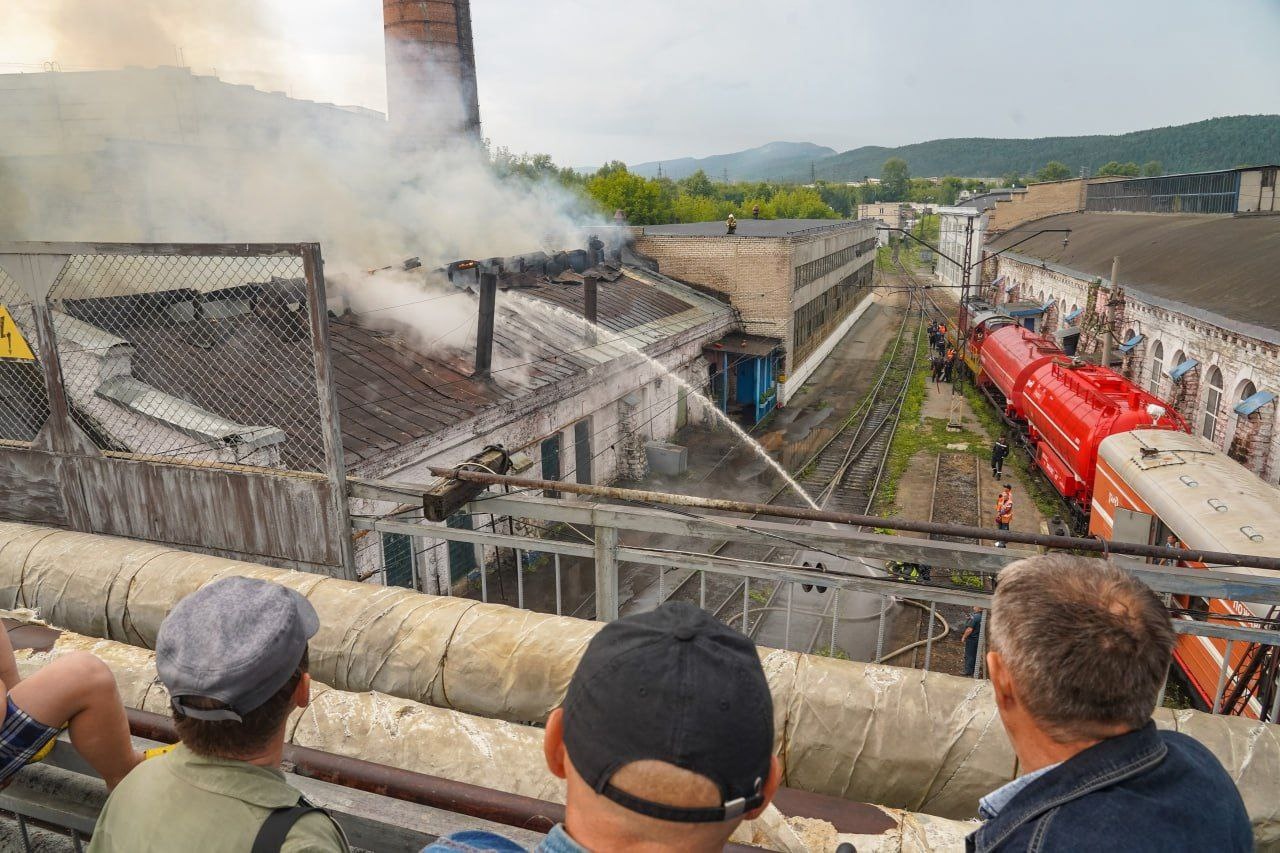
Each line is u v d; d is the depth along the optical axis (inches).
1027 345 1039.0
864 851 75.0
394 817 69.2
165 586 152.3
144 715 82.4
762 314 1200.8
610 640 41.2
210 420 340.2
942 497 866.8
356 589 145.6
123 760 74.2
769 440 1061.8
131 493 209.0
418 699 130.6
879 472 944.9
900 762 105.1
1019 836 50.8
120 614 152.6
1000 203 2488.9
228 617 58.7
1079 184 2418.8
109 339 336.8
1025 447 977.5
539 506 171.2
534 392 679.7
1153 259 1259.2
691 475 907.4
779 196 3548.2
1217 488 504.4
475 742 103.9
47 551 163.6
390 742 104.8
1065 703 50.4
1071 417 755.4
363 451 497.0
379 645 133.1
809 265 1346.0
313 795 72.4
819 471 945.5
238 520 198.8
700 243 1205.1
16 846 96.2
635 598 577.9
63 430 210.1
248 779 58.7
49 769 79.4
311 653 136.3
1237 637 131.1
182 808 57.1
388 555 494.9
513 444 664.4
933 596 142.3
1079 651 49.8
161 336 408.5
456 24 1170.6
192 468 198.8
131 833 57.9
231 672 55.9
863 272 2156.7
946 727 106.1
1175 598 428.5
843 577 148.3
